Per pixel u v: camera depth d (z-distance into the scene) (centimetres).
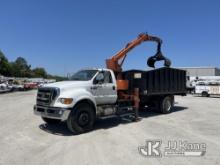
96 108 948
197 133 868
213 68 5900
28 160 583
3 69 9625
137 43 1323
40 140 770
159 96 1374
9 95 2939
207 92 3041
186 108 1656
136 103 1140
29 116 1234
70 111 845
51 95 860
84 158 598
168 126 1002
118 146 703
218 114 1356
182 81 1533
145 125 1026
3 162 569
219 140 771
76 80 977
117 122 1097
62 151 654
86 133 873
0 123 1040
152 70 1252
